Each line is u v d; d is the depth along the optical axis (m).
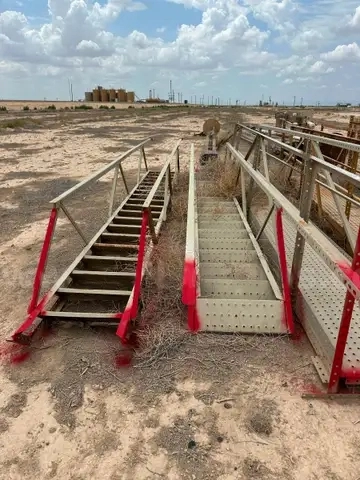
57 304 3.72
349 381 2.69
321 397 2.66
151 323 3.43
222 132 16.56
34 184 9.52
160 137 20.50
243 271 4.32
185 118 39.31
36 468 2.21
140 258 3.34
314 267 4.08
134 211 6.41
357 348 2.86
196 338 3.25
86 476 2.16
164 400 2.67
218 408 2.59
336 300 3.43
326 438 2.36
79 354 3.13
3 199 8.09
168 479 2.14
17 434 2.43
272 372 2.90
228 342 3.19
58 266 4.76
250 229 5.56
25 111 54.28
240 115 42.59
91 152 14.93
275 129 6.49
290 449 2.29
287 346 3.16
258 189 7.05
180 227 5.83
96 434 2.42
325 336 2.95
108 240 5.32
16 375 2.93
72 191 3.94
